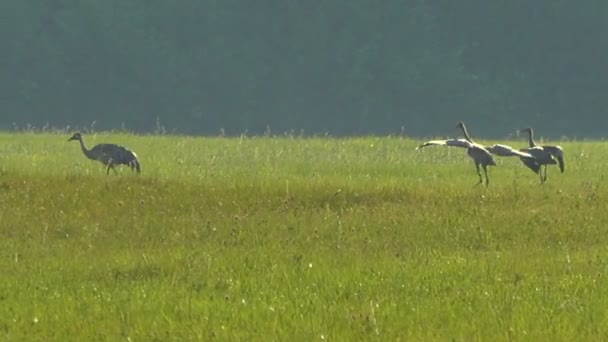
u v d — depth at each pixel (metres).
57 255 57.69
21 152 120.62
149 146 131.38
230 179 88.88
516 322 42.81
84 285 49.88
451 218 68.81
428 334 41.03
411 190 81.06
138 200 75.12
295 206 74.50
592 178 98.00
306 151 123.50
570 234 64.94
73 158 113.00
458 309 45.06
